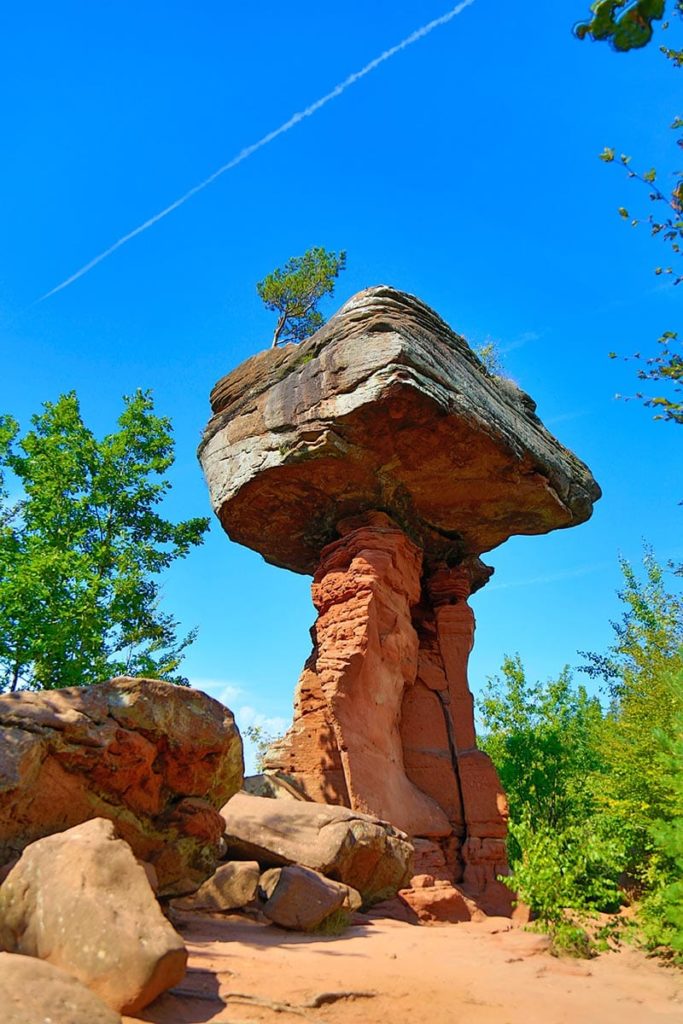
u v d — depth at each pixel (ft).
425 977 28.96
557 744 91.40
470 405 63.72
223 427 73.77
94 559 74.08
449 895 54.70
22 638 66.23
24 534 74.59
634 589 81.10
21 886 21.97
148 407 84.02
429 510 74.90
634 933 42.98
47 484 75.36
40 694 31.91
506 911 62.95
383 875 50.16
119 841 22.95
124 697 32.55
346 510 72.13
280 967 27.02
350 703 62.90
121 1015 19.03
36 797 29.35
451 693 74.84
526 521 77.71
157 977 19.62
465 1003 26.21
